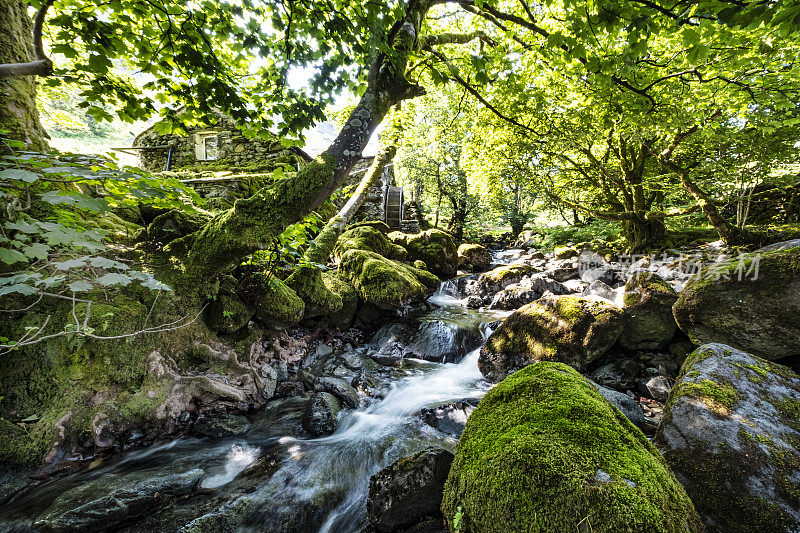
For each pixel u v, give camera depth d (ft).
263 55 9.69
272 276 15.02
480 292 30.42
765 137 24.31
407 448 10.61
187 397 11.21
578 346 14.05
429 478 6.81
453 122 26.22
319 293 18.30
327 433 11.44
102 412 9.46
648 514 4.13
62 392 9.20
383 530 6.86
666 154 28.89
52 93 16.06
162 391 10.72
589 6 7.69
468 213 71.15
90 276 10.62
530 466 4.79
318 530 7.81
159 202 7.00
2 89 10.52
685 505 4.80
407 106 27.86
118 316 10.52
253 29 9.12
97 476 8.55
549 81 18.62
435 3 10.53
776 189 33.35
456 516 5.34
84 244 5.40
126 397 10.04
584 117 19.65
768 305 10.84
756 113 14.96
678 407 7.57
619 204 35.70
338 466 9.77
